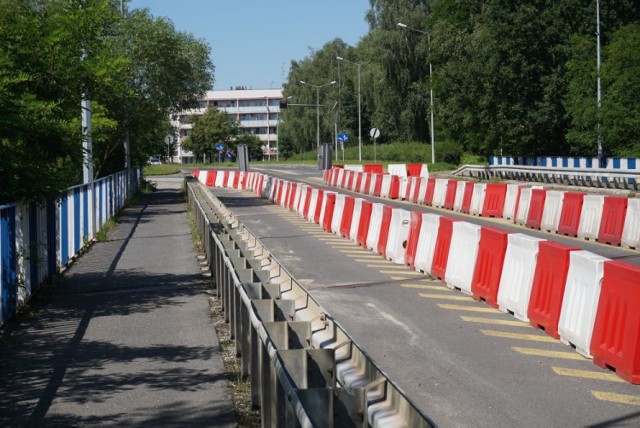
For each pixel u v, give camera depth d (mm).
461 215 26750
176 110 44406
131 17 40750
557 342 9570
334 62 105812
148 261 17594
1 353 9242
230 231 14859
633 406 7145
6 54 12797
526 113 49188
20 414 6934
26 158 12258
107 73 14469
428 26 68938
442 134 74375
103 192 25328
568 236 19922
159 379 8000
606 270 8578
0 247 10250
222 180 56688
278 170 73125
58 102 12750
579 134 41719
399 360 8766
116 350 9312
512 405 7172
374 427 4770
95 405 7148
